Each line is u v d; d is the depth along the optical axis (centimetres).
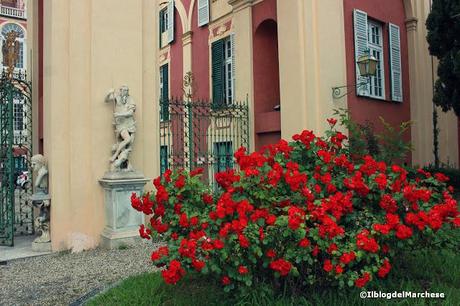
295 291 360
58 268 563
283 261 315
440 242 382
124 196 668
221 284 388
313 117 888
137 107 721
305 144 427
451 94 921
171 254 328
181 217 345
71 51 675
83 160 678
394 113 1131
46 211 668
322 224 326
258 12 1067
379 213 378
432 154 1189
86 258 610
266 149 438
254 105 1052
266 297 343
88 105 686
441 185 424
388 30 1131
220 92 1349
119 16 712
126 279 457
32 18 909
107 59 698
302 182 360
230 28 1305
